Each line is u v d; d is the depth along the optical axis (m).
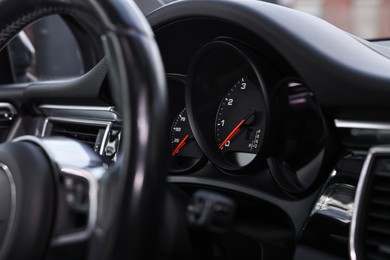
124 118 0.62
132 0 0.69
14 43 2.70
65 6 0.72
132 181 0.60
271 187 1.16
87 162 0.71
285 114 1.14
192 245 0.82
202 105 1.31
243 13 1.11
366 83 0.94
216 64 1.28
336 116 0.99
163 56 1.41
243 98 1.28
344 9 1.78
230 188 1.22
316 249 0.99
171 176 1.35
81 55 3.16
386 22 1.81
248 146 1.26
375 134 0.95
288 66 1.14
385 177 0.91
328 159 1.01
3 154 0.72
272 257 1.14
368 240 0.91
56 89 1.52
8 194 0.69
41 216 0.66
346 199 0.95
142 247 0.61
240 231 1.15
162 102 0.63
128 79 0.62
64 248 0.66
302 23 1.11
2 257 0.66
